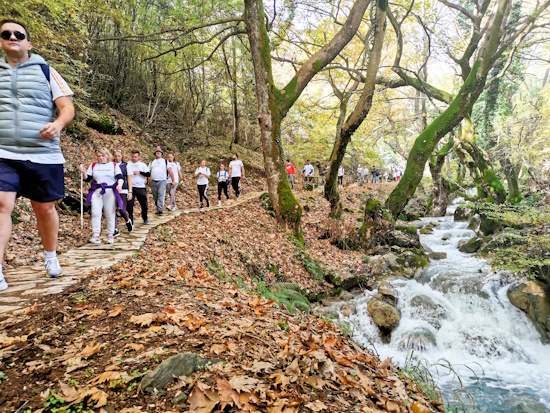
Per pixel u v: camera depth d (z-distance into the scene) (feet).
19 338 8.12
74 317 9.72
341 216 51.06
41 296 11.64
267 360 8.31
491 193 53.93
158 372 6.59
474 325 27.25
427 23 56.95
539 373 21.99
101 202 22.34
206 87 76.74
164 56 61.46
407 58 78.54
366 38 46.78
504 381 21.04
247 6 36.40
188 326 9.30
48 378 6.59
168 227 29.86
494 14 43.68
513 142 62.85
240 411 5.96
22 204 26.55
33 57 10.66
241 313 12.12
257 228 38.14
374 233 44.16
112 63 60.90
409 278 36.65
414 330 26.66
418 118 83.05
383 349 25.86
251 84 77.41
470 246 43.27
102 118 52.75
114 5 49.32
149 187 50.08
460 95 46.65
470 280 32.07
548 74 105.50
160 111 72.43
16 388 6.19
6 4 24.63
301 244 38.32
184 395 6.18
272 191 39.73
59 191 11.67
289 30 50.31
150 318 9.45
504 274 30.96
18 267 16.37
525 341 25.52
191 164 63.82
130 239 23.79
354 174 110.93
